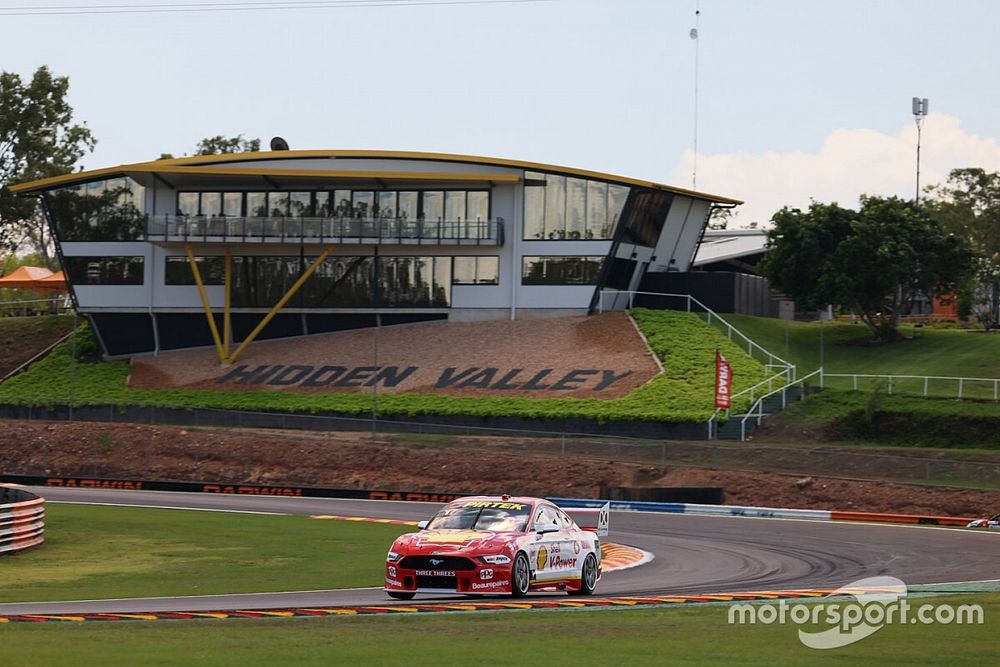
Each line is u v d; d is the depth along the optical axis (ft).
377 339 339.36
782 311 311.27
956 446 264.52
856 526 182.91
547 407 284.20
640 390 289.33
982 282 420.77
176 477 252.42
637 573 124.98
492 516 102.73
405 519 193.77
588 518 191.01
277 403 302.25
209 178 345.31
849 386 298.15
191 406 302.04
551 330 330.75
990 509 196.85
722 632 79.87
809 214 348.59
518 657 68.85
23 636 76.02
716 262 425.69
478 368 313.94
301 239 338.75
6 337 375.66
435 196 344.28
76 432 266.16
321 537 165.27
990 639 78.02
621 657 69.36
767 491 213.25
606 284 344.28
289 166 342.85
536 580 99.35
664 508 208.95
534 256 340.59
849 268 339.16
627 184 333.01
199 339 353.31
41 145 460.96
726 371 265.75
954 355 326.85
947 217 500.33
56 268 632.79
